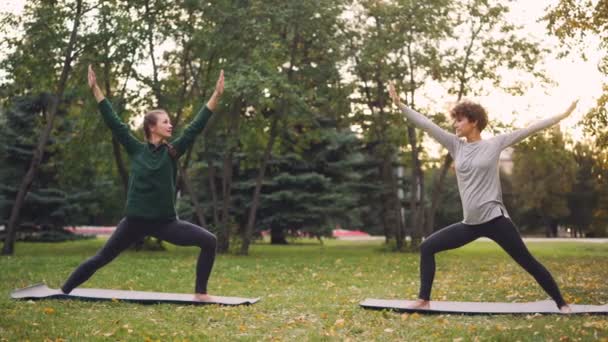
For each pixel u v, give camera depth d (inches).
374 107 919.0
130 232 256.7
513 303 264.2
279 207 1048.8
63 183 1011.3
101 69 791.1
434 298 322.0
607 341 180.2
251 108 856.3
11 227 739.4
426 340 194.7
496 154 232.7
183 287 378.0
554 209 1815.9
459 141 241.6
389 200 1080.8
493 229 232.5
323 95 839.1
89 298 273.1
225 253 805.2
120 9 775.7
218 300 271.6
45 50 746.2
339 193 1079.6
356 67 852.6
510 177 2015.3
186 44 788.6
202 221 814.5
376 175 1087.0
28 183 751.7
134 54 754.8
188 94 829.8
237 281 422.9
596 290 343.9
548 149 864.3
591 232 1836.9
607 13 529.7
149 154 252.7
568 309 237.5
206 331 210.5
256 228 1069.8
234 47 758.5
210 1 745.0
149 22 764.6
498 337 191.6
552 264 578.2
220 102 738.2
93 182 1122.7
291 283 411.8
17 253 782.5
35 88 808.9
